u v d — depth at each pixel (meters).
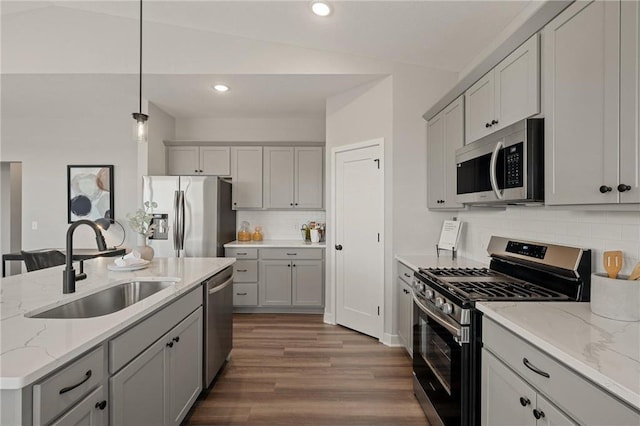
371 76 3.36
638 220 1.40
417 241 3.31
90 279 2.02
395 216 3.29
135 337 1.43
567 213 1.80
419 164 3.31
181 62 3.31
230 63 3.32
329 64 3.31
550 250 1.81
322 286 4.29
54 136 4.70
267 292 4.31
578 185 1.36
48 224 4.70
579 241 1.72
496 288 1.78
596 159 1.27
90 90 3.73
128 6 3.09
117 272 2.28
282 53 3.32
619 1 1.16
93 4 3.16
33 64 3.29
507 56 1.88
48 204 4.71
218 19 3.09
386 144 3.35
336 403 2.29
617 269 1.34
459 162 2.41
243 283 4.30
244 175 4.61
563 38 1.44
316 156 4.61
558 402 1.02
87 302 1.78
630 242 1.44
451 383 1.65
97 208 4.69
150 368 1.57
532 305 1.48
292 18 2.89
